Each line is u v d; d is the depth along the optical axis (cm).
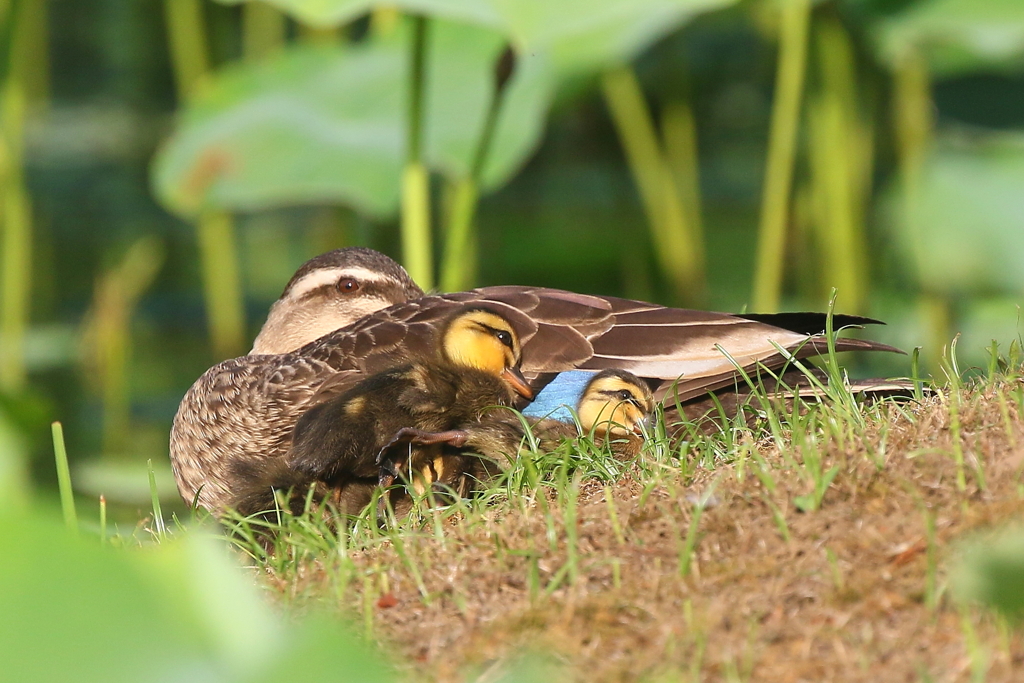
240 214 2873
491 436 798
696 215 2195
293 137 1584
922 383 849
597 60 1597
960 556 542
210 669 337
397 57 1622
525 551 609
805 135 2139
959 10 1535
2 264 2002
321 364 903
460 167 1510
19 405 1184
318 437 792
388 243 1858
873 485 615
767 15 1894
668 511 633
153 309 2325
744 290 2270
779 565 570
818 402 748
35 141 2827
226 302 2038
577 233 2519
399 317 930
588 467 755
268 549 761
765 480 623
